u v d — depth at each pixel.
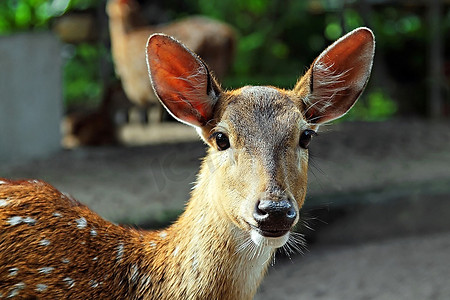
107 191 12.66
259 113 5.27
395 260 10.89
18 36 16.88
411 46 24.66
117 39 17.61
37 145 17.27
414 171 14.24
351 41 5.68
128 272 5.63
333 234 11.70
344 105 5.87
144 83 17.38
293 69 26.03
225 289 5.42
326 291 9.69
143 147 17.91
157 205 11.51
